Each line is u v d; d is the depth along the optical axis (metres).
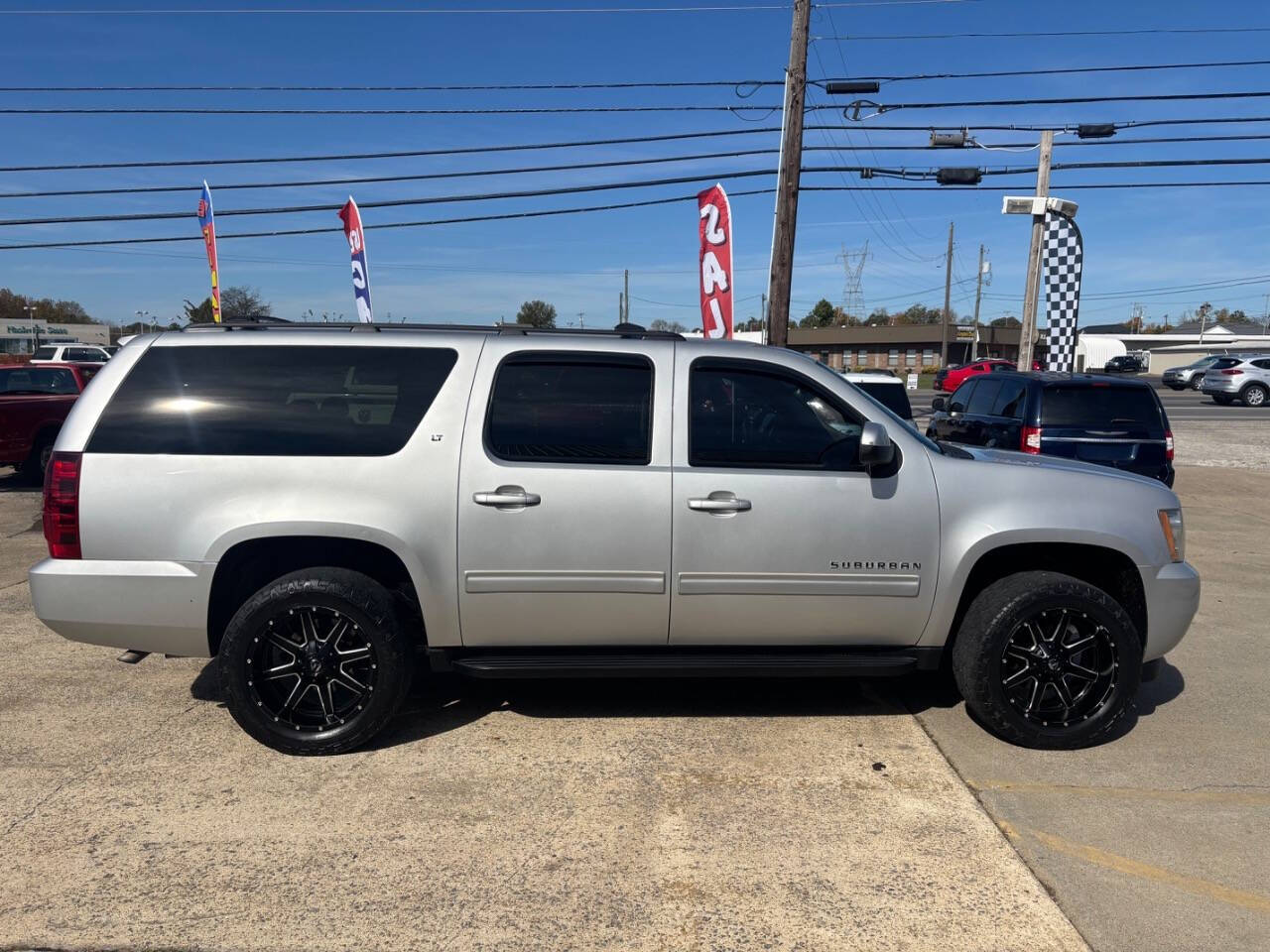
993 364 34.84
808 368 4.38
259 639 4.05
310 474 4.07
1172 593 4.43
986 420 10.27
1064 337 16.75
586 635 4.26
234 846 3.42
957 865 3.34
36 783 3.88
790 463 4.26
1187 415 27.81
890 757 4.23
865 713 4.76
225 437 4.10
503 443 4.16
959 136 18.06
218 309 12.66
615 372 4.29
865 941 2.91
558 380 4.26
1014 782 3.98
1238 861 3.38
